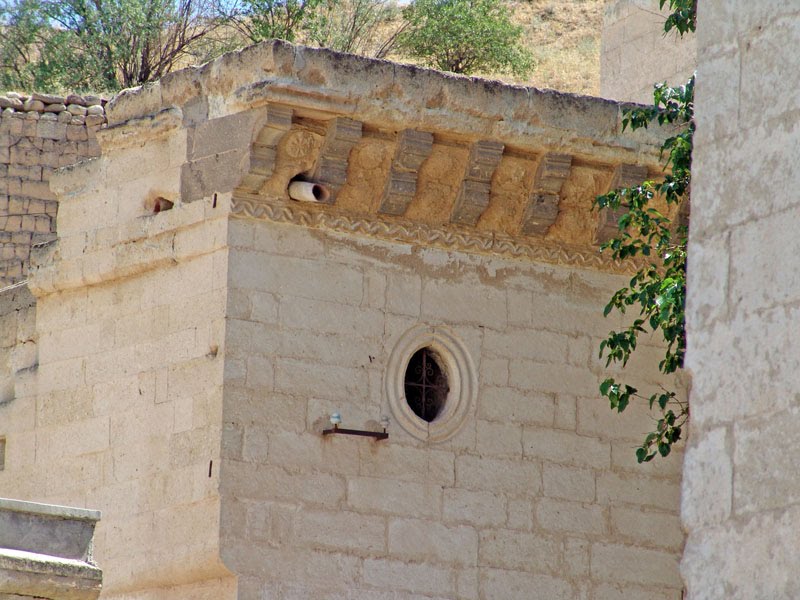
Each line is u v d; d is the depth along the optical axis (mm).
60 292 30984
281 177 27938
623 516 29953
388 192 28469
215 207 28062
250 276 27891
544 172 29328
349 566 27750
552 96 29234
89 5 75312
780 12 17359
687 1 30109
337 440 28047
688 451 17516
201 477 27516
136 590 28547
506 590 28844
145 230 29203
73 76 73875
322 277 28344
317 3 77250
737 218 17453
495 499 29047
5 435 31375
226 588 27172
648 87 39500
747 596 16688
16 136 55875
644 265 30812
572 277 30344
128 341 29562
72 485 30016
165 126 29047
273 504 27422
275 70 27203
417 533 28359
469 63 80938
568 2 95250
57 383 30719
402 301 28875
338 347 28297
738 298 17312
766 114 17359
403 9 83438
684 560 17328
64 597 22484
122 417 29359
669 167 30141
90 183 30469
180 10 76688
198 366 28016
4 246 55406
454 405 29047
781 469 16609
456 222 29312
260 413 27594
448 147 28766
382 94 27875
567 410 29891
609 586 29625
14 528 22609
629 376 30484
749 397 17031
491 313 29578
